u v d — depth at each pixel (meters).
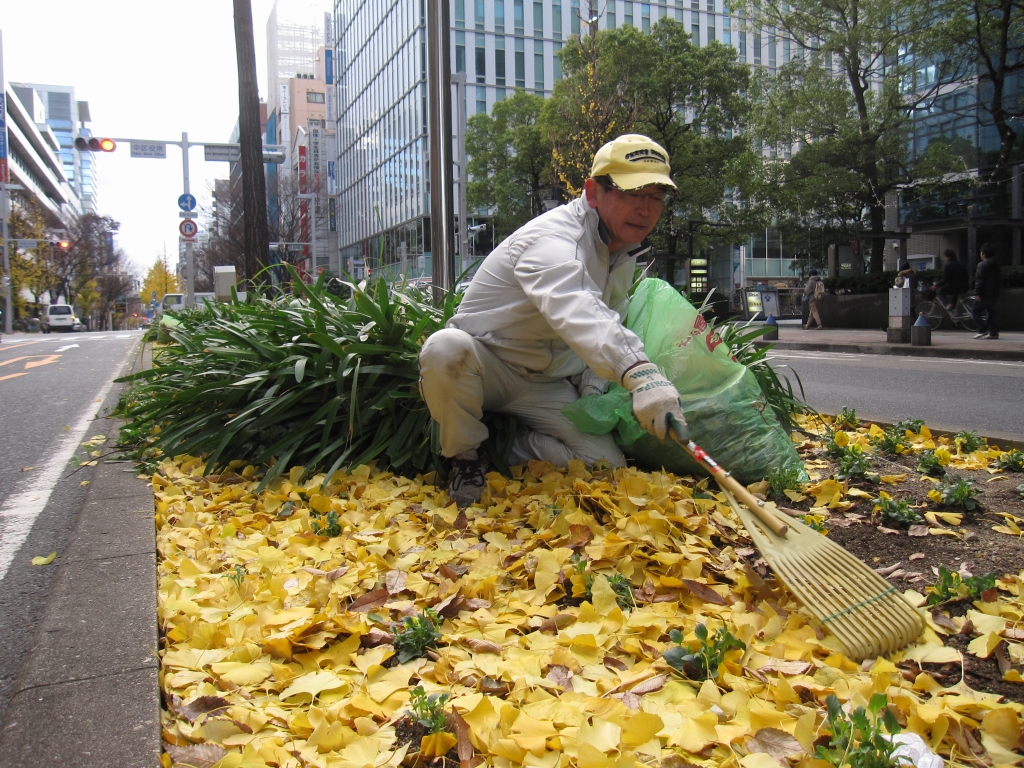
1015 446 4.02
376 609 2.11
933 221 22.05
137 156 17.88
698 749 1.44
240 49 11.50
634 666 1.79
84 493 3.73
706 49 24.75
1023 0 17.48
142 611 2.03
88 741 1.49
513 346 2.94
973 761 1.44
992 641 1.80
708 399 3.11
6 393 7.83
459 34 41.22
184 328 5.43
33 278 47.88
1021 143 20.31
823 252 29.59
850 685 1.65
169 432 4.01
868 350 13.72
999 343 13.03
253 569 2.41
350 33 53.31
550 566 2.23
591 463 3.17
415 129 40.12
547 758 1.43
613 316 2.46
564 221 2.77
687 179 24.64
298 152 60.28
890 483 3.23
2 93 44.47
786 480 3.03
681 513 2.63
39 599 2.48
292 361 3.63
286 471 3.53
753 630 1.90
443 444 3.00
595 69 17.06
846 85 21.03
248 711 1.62
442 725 1.53
